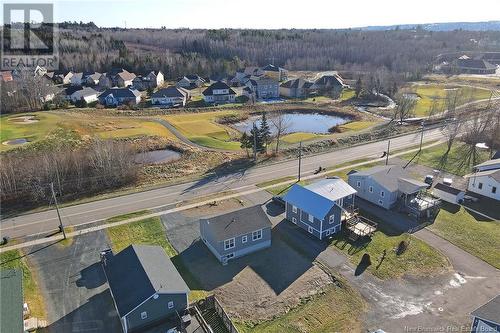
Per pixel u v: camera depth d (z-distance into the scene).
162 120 96.12
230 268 39.06
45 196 54.66
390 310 33.03
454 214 49.00
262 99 123.88
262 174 62.72
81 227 46.72
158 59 168.38
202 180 60.72
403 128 87.81
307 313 32.91
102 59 172.88
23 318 28.94
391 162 67.06
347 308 33.41
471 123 84.00
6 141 75.06
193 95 130.00
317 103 116.88
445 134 82.25
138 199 54.34
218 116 101.19
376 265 39.12
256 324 31.78
